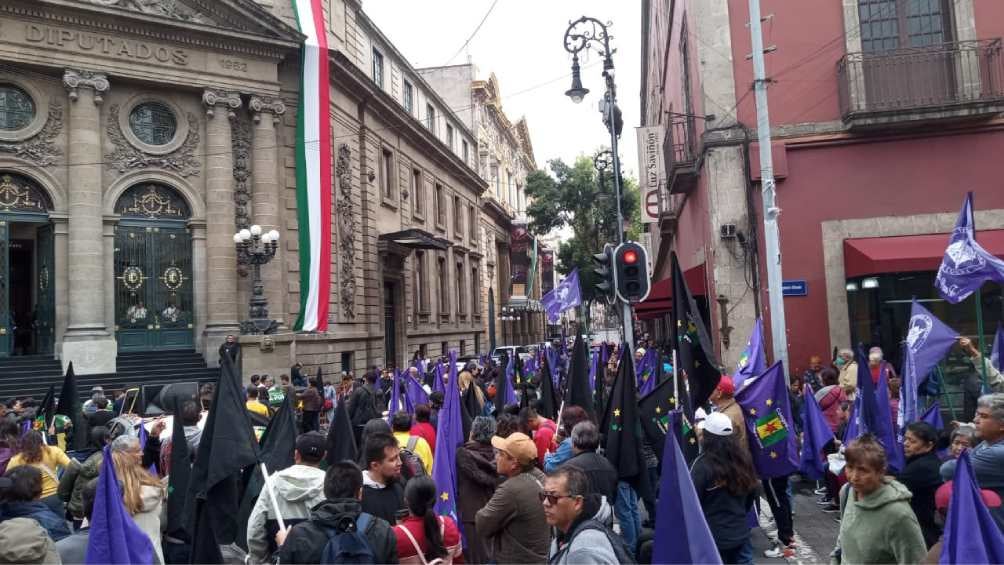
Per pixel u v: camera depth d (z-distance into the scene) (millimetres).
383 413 13156
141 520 4703
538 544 4875
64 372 19500
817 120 16016
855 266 15227
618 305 18328
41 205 20359
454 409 8094
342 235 26234
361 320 27641
